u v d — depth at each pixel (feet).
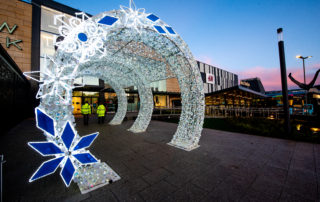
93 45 7.96
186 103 14.78
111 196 6.85
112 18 8.82
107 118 39.63
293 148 13.62
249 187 7.50
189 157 11.60
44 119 6.72
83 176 7.84
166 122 32.45
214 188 7.43
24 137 17.93
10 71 20.79
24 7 36.42
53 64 7.98
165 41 12.24
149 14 10.62
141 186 7.65
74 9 43.75
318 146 14.15
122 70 21.12
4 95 18.56
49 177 8.59
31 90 36.40
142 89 22.33
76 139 7.97
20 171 9.37
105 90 50.65
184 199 6.60
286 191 7.12
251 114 43.55
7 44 33.73
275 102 61.93
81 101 51.49
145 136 18.74
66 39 7.42
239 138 17.60
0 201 5.24
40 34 38.47
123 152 12.80
